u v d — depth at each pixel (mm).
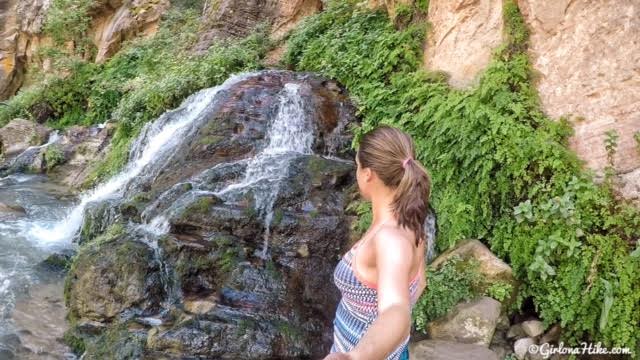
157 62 13617
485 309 4805
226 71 10906
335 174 6633
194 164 7305
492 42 6617
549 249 4809
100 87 13586
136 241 5676
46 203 8727
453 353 4477
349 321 2105
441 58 7312
